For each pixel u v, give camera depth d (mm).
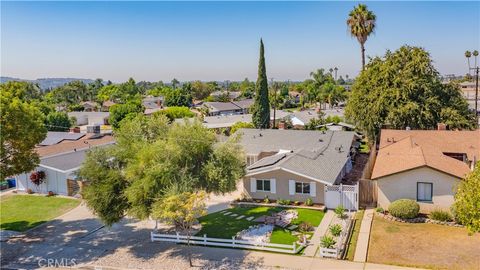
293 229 26031
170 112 83188
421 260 20641
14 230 28766
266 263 21250
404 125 45969
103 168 25500
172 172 24328
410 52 48281
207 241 24328
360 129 52375
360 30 61781
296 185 31750
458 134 37656
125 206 24703
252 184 33188
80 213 32438
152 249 24219
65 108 135000
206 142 26234
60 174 38219
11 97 26719
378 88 47625
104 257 23266
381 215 27766
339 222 27047
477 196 16141
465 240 22922
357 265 20453
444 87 48438
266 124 66562
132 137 27125
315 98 143375
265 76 66688
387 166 29984
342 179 37375
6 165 26109
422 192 27562
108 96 175625
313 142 42438
